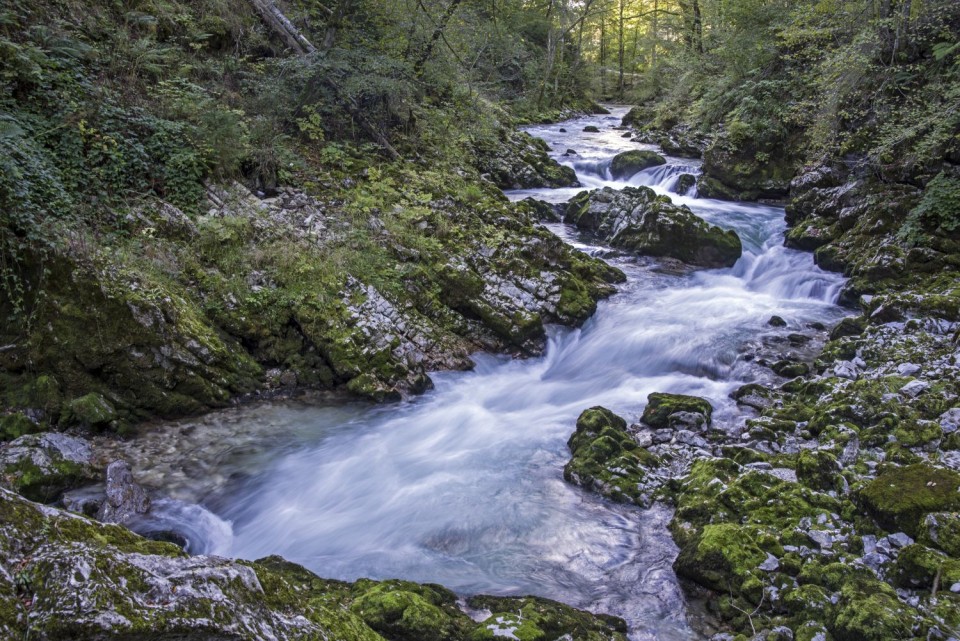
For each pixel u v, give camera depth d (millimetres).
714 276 12469
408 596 4473
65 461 6297
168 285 8234
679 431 7363
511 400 8750
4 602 2146
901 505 5234
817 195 13547
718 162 17000
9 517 2445
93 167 8781
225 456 7129
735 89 19469
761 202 16422
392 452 7363
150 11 11734
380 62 13648
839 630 4363
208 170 9922
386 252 10117
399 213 10984
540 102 32188
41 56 8914
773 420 7355
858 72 13648
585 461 6750
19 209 7043
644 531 5953
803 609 4617
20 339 7004
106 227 8406
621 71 44062
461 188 13461
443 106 17297
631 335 9953
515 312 9953
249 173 10781
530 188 17750
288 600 2955
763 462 6523
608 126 29125
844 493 5863
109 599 2213
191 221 9203
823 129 14281
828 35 15906
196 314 8297
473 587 5191
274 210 10211
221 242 9133
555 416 8227
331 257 9523
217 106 10750
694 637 4727
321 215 10555
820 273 11773
